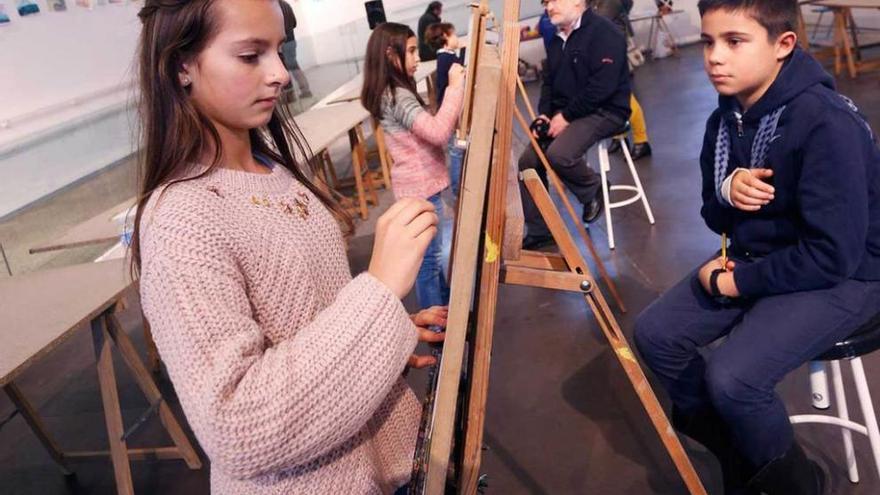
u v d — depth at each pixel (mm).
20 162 3277
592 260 3217
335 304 704
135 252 758
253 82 741
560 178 3334
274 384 634
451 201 4270
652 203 3807
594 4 6254
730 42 1292
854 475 1656
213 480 825
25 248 3232
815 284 1286
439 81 3127
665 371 1550
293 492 775
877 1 5215
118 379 3113
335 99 5438
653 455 1916
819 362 1555
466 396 959
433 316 1076
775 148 1307
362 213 4488
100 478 2400
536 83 8414
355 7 9234
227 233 710
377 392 677
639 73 7914
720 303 1492
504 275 1118
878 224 1296
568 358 2480
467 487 942
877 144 1314
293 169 986
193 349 632
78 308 1829
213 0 703
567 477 1896
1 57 4305
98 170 3713
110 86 5215
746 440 1400
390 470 938
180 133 738
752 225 1428
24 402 2336
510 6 818
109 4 5223
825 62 6320
